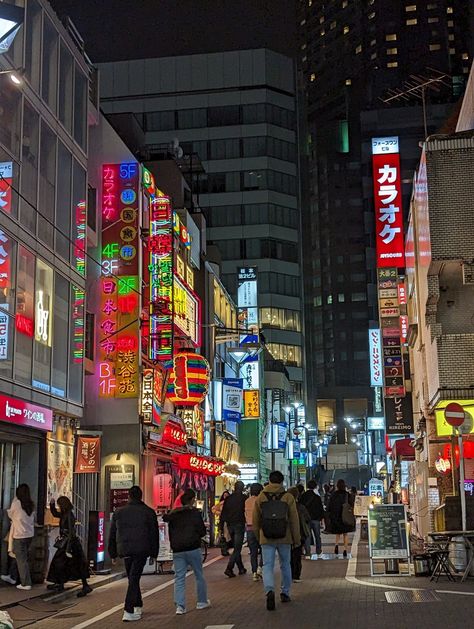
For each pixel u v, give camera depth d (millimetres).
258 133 79938
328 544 27125
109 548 11172
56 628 10586
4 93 16891
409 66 128500
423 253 21766
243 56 81000
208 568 19562
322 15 141000
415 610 10562
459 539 15508
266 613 10859
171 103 80438
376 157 33406
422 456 26000
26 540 14797
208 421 36125
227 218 79188
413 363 30438
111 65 81250
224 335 41250
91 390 24656
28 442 18047
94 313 24938
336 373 119875
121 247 25156
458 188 19828
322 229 126000
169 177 36000
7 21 8039
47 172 19266
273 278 78375
